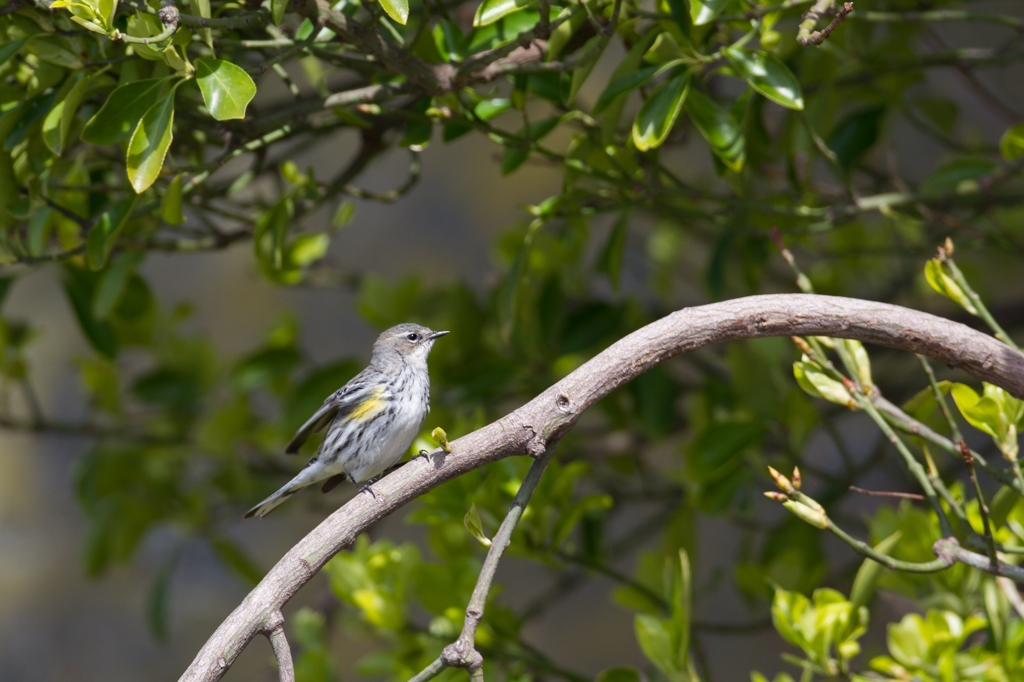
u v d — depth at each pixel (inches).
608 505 314.7
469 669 211.2
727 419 432.8
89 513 506.3
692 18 274.2
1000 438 242.7
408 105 351.3
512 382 489.7
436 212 1094.4
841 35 365.1
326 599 458.0
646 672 350.9
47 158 295.9
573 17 294.8
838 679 290.5
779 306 232.5
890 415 260.4
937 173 399.2
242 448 503.8
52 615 1024.2
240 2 272.4
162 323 522.0
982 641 333.1
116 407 498.3
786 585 377.7
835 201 463.2
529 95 355.3
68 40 266.5
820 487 749.9
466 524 225.9
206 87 242.7
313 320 1072.8
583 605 938.7
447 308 507.8
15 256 308.3
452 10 404.2
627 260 624.7
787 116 394.6
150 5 245.8
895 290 548.1
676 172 601.9
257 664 886.4
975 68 421.1
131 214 314.0
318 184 346.9
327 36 293.6
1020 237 522.3
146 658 1000.2
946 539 234.1
